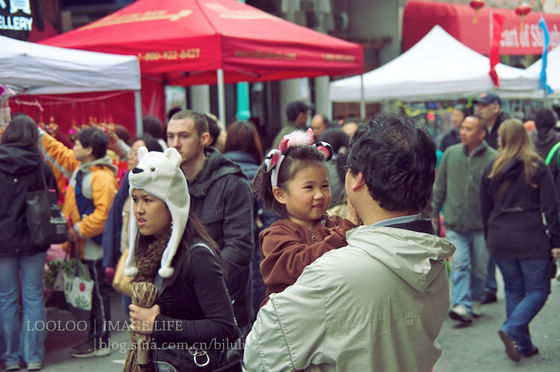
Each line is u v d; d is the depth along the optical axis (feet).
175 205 8.05
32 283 16.65
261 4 47.34
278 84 48.37
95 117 26.63
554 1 69.62
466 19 55.11
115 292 25.02
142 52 22.27
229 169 12.48
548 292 16.66
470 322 20.30
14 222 16.08
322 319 5.56
